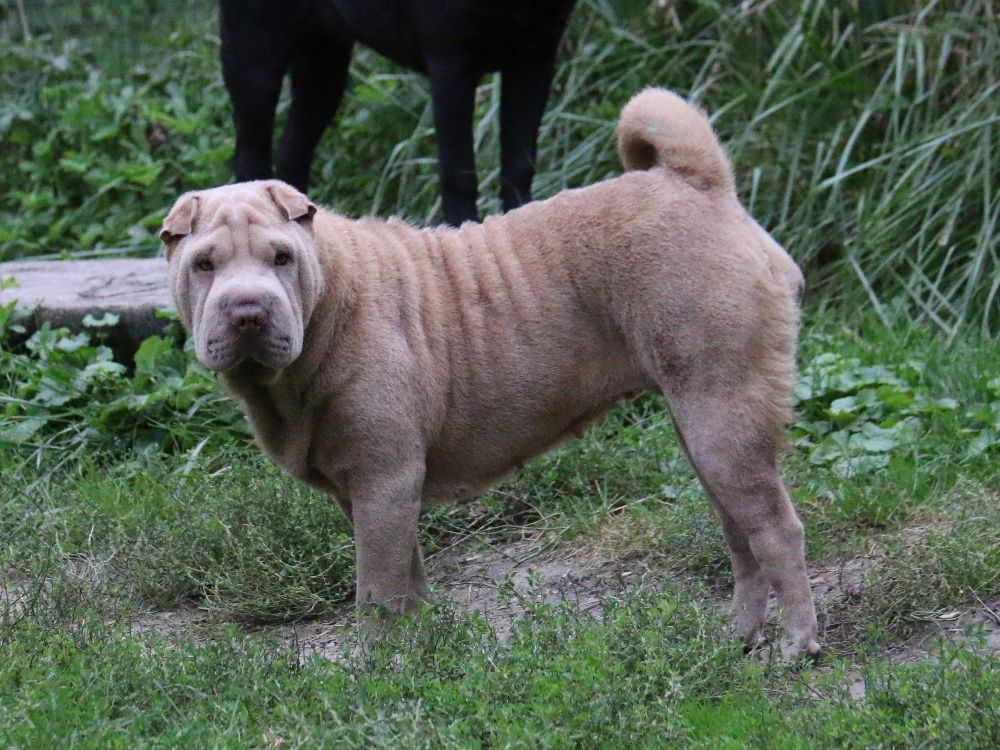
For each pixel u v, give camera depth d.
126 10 19.89
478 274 7.33
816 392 10.47
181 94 16.81
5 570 8.77
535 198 13.77
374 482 6.98
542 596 7.78
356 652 7.03
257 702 6.34
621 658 6.38
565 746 5.65
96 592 8.16
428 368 7.10
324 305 6.86
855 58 13.99
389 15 11.62
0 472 10.19
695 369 6.89
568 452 9.94
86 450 10.62
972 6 13.69
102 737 5.86
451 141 11.36
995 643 7.02
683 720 5.93
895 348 11.23
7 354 11.25
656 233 7.03
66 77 18.52
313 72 13.11
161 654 6.79
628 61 15.02
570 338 7.25
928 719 5.73
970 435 9.71
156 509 9.47
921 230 12.38
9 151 17.56
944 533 8.02
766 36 14.67
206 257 6.61
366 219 7.55
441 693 6.11
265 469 9.70
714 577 8.36
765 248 7.06
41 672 6.58
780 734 5.91
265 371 6.78
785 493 7.04
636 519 9.16
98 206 16.30
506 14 10.88
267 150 13.18
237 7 12.60
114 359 11.50
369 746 5.75
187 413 10.72
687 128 7.25
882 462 9.48
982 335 11.43
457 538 9.41
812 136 13.79
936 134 12.90
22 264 13.49
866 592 7.59
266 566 8.35
